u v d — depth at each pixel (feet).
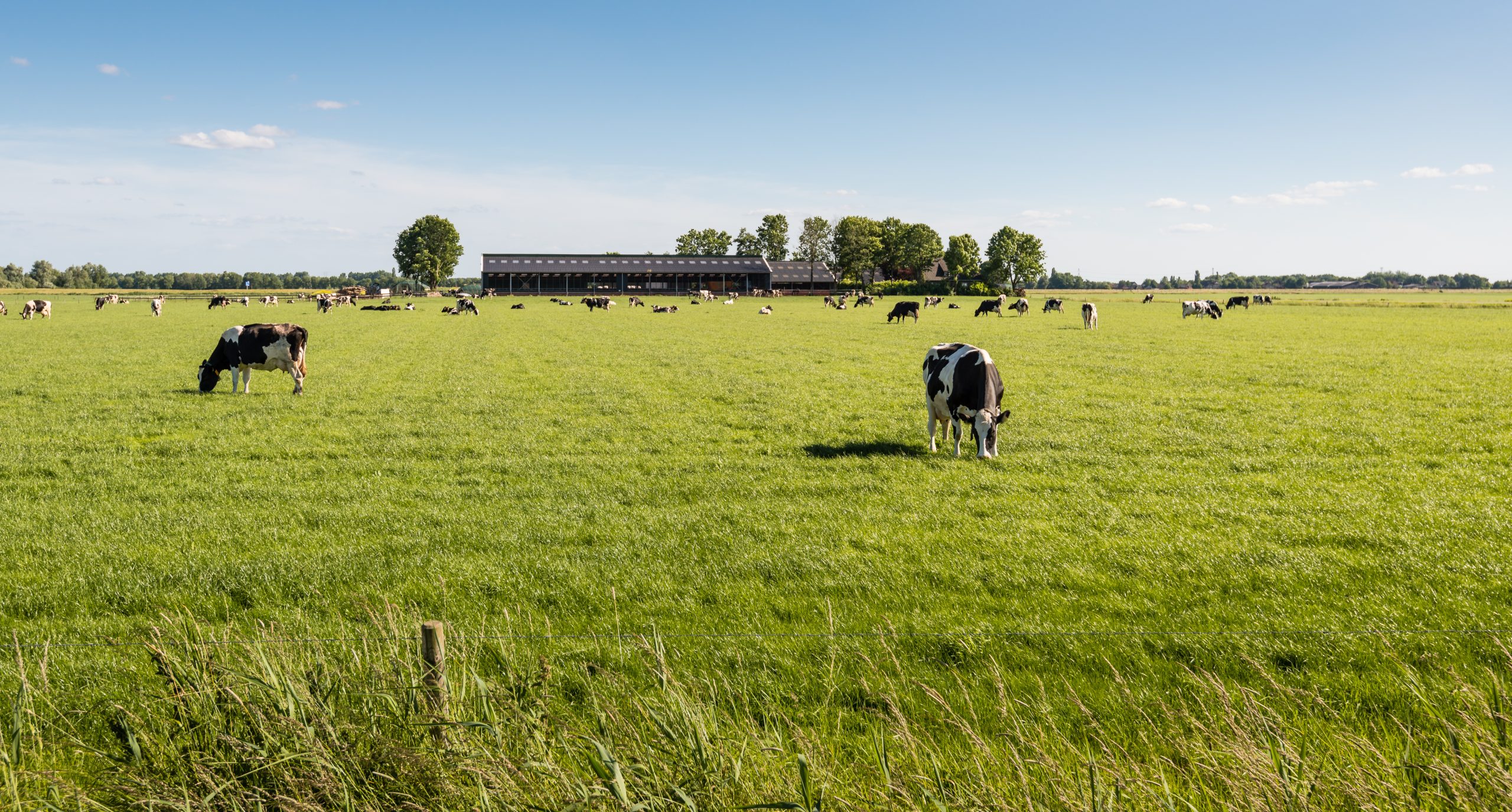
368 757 12.62
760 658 19.63
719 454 47.01
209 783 12.19
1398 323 175.22
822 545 29.19
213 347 113.70
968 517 33.01
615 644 20.27
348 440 51.11
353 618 22.31
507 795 11.99
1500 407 60.39
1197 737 14.30
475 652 18.40
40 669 17.95
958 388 45.52
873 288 468.75
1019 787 13.10
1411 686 17.54
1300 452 46.34
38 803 12.53
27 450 46.78
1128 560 27.20
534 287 472.03
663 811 11.95
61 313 233.96
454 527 31.45
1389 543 28.71
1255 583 24.98
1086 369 88.94
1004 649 20.12
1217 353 106.73
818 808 11.53
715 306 315.37
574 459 45.57
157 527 31.01
